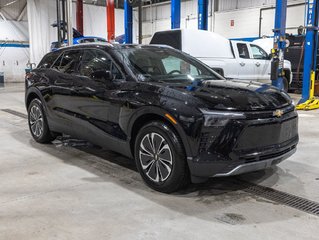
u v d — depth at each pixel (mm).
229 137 3305
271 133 3527
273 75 8961
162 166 3635
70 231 2914
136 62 4340
